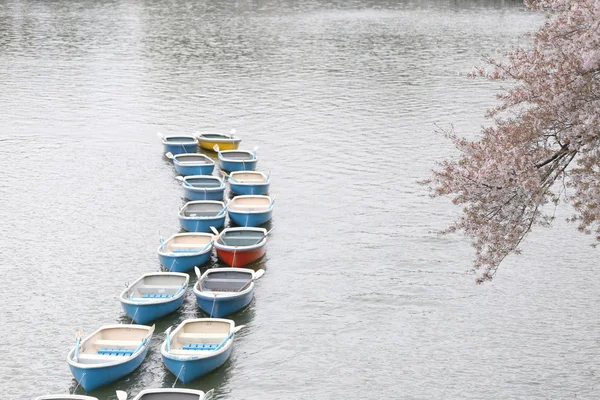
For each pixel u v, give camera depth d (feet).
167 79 254.47
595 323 105.09
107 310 108.06
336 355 97.96
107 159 175.94
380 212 145.07
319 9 447.42
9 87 240.32
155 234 134.51
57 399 80.12
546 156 71.36
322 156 177.99
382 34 350.64
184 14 415.85
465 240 131.75
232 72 266.36
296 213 145.07
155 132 197.06
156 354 96.68
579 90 66.90
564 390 90.43
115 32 346.95
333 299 112.16
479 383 91.91
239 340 101.14
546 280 117.60
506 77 75.56
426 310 108.99
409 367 95.40
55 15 398.42
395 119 208.54
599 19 65.87
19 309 107.76
